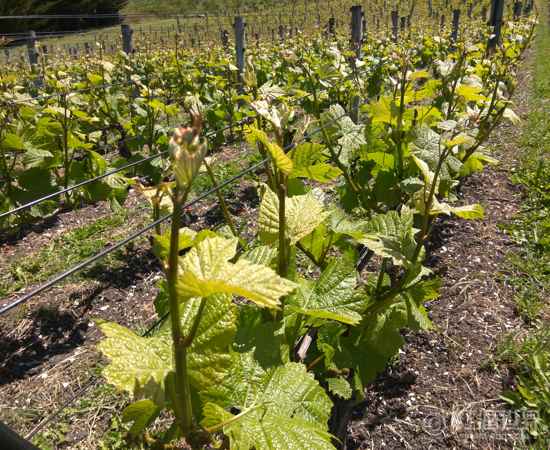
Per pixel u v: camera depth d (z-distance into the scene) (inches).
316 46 407.2
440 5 904.9
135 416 45.8
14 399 112.5
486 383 114.4
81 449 99.1
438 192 108.0
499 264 158.4
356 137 125.3
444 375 117.0
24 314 138.8
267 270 38.1
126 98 277.7
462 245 169.8
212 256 41.2
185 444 82.5
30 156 179.3
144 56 332.5
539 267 154.2
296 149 84.0
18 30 1186.6
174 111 214.2
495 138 275.3
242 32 319.6
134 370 45.6
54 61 415.5
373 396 112.5
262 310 71.4
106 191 176.7
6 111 186.4
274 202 66.3
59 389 114.7
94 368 120.3
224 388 55.4
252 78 82.0
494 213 191.5
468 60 176.4
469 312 137.2
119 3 1512.1
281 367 58.9
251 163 210.1
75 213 200.2
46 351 128.0
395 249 79.8
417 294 91.5
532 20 157.2
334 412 99.3
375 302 92.0
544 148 246.8
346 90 235.3
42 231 186.2
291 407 55.7
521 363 118.0
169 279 37.6
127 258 167.0
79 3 1357.0
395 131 116.6
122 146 256.2
